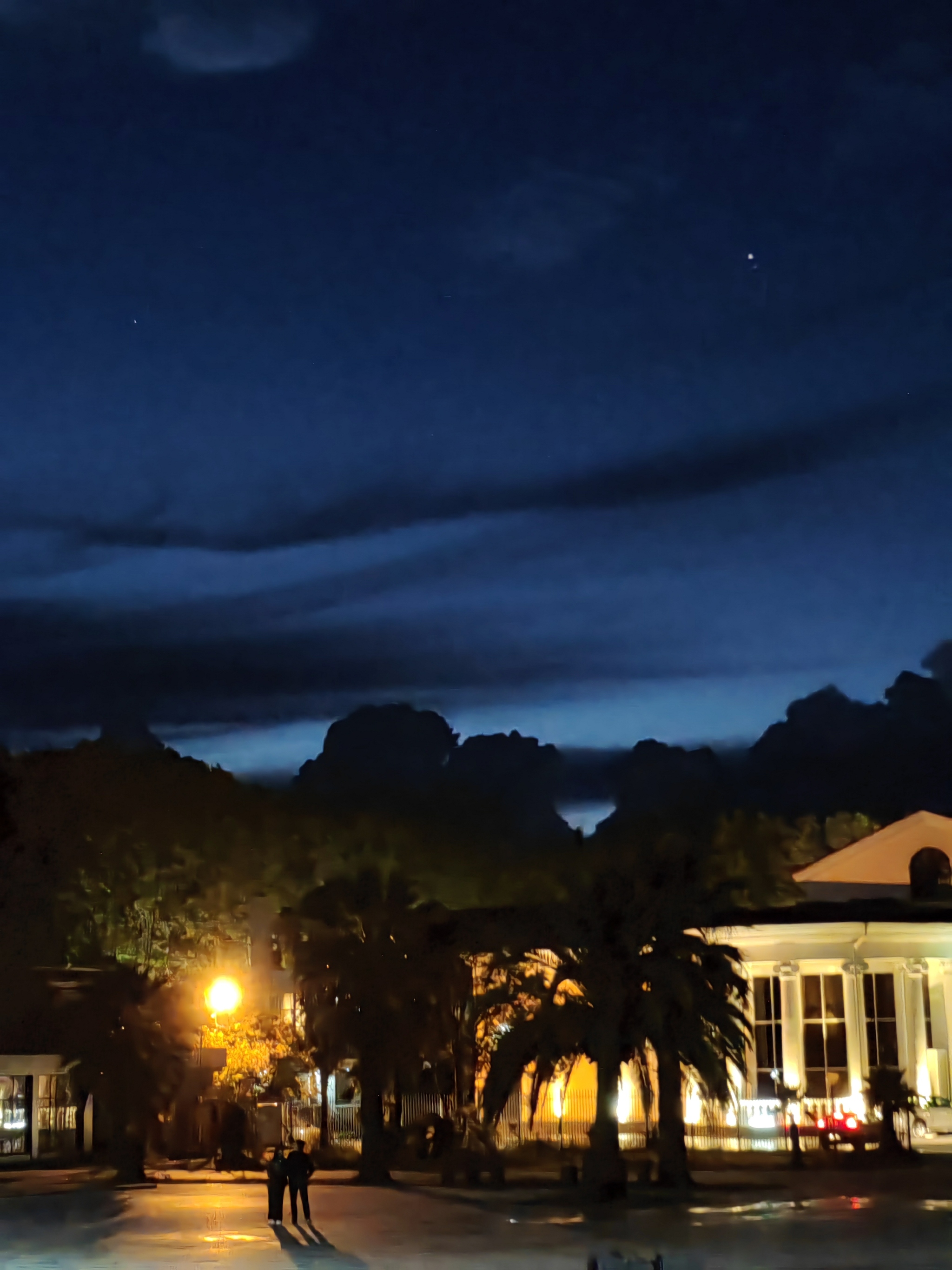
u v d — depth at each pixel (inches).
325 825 2662.4
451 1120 1766.7
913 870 2250.2
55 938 2349.9
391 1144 1596.9
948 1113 1918.1
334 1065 1638.8
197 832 2449.6
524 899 2684.5
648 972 1323.8
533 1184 1455.5
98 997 1662.2
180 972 2322.8
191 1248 1013.2
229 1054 2049.7
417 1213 1214.9
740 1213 1194.6
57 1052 1875.0
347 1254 973.2
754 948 1975.9
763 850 2345.0
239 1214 1226.6
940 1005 1983.3
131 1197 1418.6
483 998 1401.3
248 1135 1865.2
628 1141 1814.7
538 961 1414.9
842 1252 956.0
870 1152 1626.5
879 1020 1951.3
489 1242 1025.5
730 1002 1390.3
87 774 2445.9
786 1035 1939.0
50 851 2416.3
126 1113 1598.2
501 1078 1337.4
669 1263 909.8
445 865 2839.6
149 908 2386.8
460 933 1717.5
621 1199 1296.8
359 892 1721.2
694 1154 1692.9
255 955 2439.7
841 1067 1940.2
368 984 1636.3
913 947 1961.1
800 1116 1836.9
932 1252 955.3
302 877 2554.1
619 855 1368.1
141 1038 1643.7
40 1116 1860.2
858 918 1971.0
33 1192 1488.7
